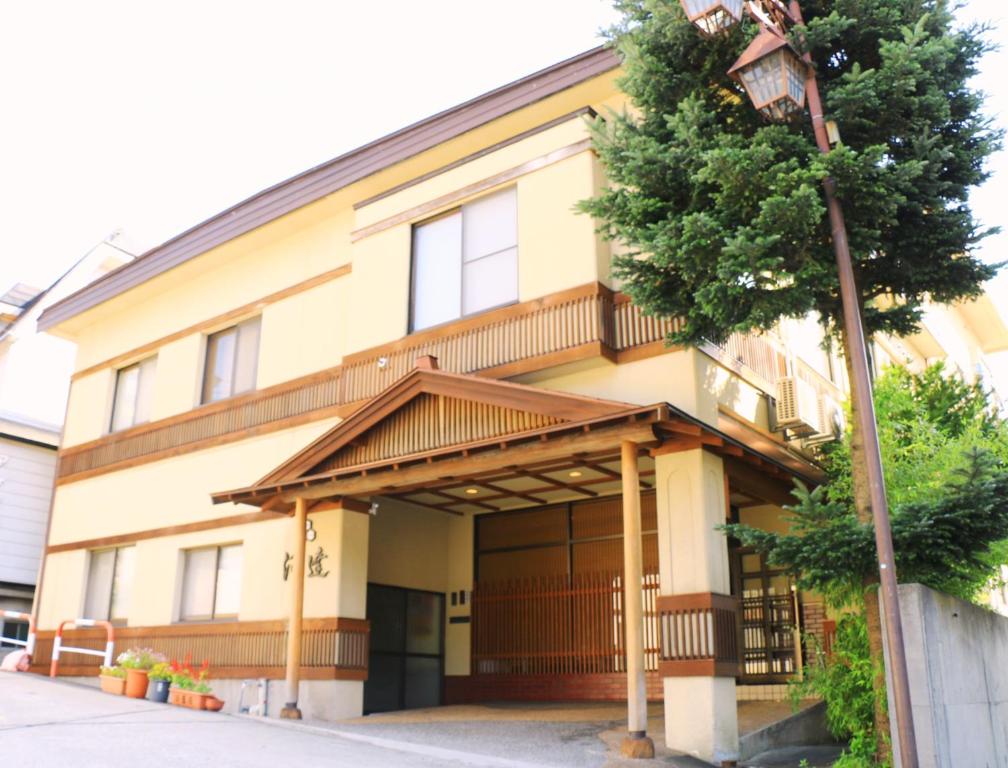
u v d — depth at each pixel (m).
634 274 10.23
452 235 14.31
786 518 9.12
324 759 9.08
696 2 8.12
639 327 12.05
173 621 16.39
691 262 9.26
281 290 17.02
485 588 15.83
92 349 20.86
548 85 13.66
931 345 21.95
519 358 12.63
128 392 19.81
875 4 9.37
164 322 19.19
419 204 14.67
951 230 9.38
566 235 12.66
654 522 14.12
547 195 13.05
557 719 12.20
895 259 9.84
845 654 10.40
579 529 14.98
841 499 12.63
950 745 7.87
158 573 17.02
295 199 16.53
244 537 15.70
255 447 16.28
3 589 21.67
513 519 15.86
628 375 11.97
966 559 8.55
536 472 13.09
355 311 15.04
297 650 12.89
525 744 10.40
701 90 10.01
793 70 8.45
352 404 14.51
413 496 14.95
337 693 13.12
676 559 10.82
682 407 11.41
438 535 16.36
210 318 18.17
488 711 13.52
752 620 13.76
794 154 9.07
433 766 9.04
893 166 9.06
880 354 19.53
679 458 11.06
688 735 10.20
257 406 16.55
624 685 13.75
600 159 10.62
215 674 15.08
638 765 9.27
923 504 8.27
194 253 18.11
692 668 10.34
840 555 8.30
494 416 11.86
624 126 10.30
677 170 9.60
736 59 9.72
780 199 8.31
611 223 10.41
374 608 15.02
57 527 19.69
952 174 9.59
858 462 9.40
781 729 11.12
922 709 7.71
